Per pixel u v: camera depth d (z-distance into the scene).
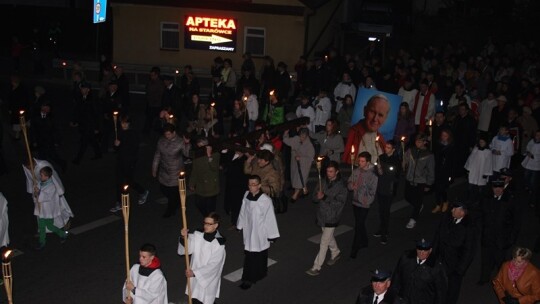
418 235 13.19
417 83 21.08
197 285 9.30
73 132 20.47
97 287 10.59
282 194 13.84
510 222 10.46
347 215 14.19
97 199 14.65
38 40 32.53
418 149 13.19
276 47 28.05
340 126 17.84
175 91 19.53
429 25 33.75
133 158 13.76
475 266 11.83
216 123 16.72
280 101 18.31
